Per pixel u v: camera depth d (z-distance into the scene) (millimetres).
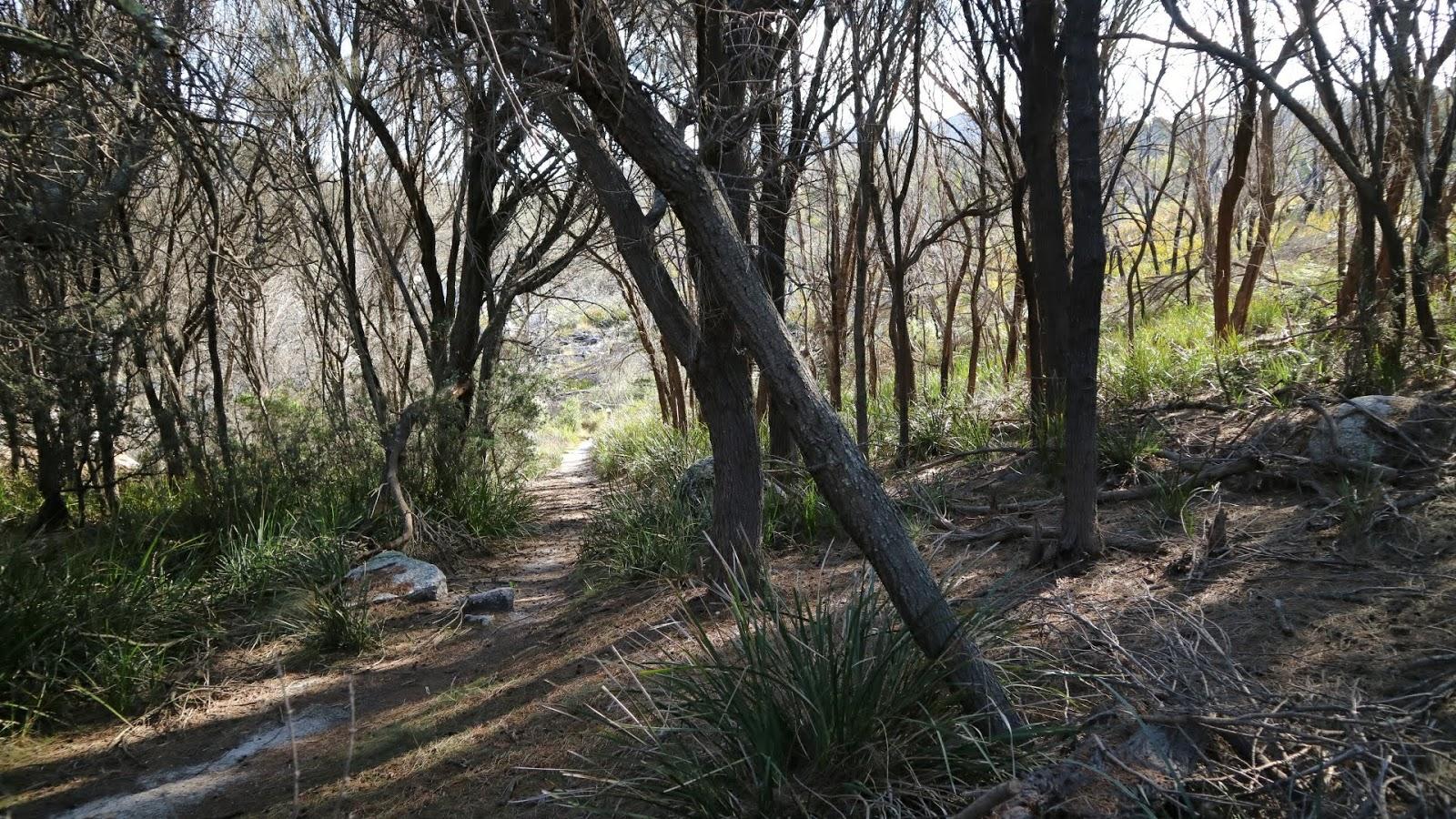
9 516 8352
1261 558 4031
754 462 5078
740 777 2879
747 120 4641
